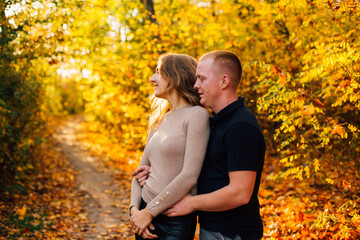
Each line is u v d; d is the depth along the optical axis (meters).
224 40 5.91
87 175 7.49
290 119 3.31
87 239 4.23
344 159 4.14
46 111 7.68
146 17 7.11
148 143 2.07
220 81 1.82
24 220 4.41
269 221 4.01
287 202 4.40
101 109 10.94
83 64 6.23
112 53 7.33
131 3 7.00
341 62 2.88
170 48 6.11
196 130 1.83
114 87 7.96
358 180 3.39
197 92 2.03
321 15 3.54
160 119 2.07
